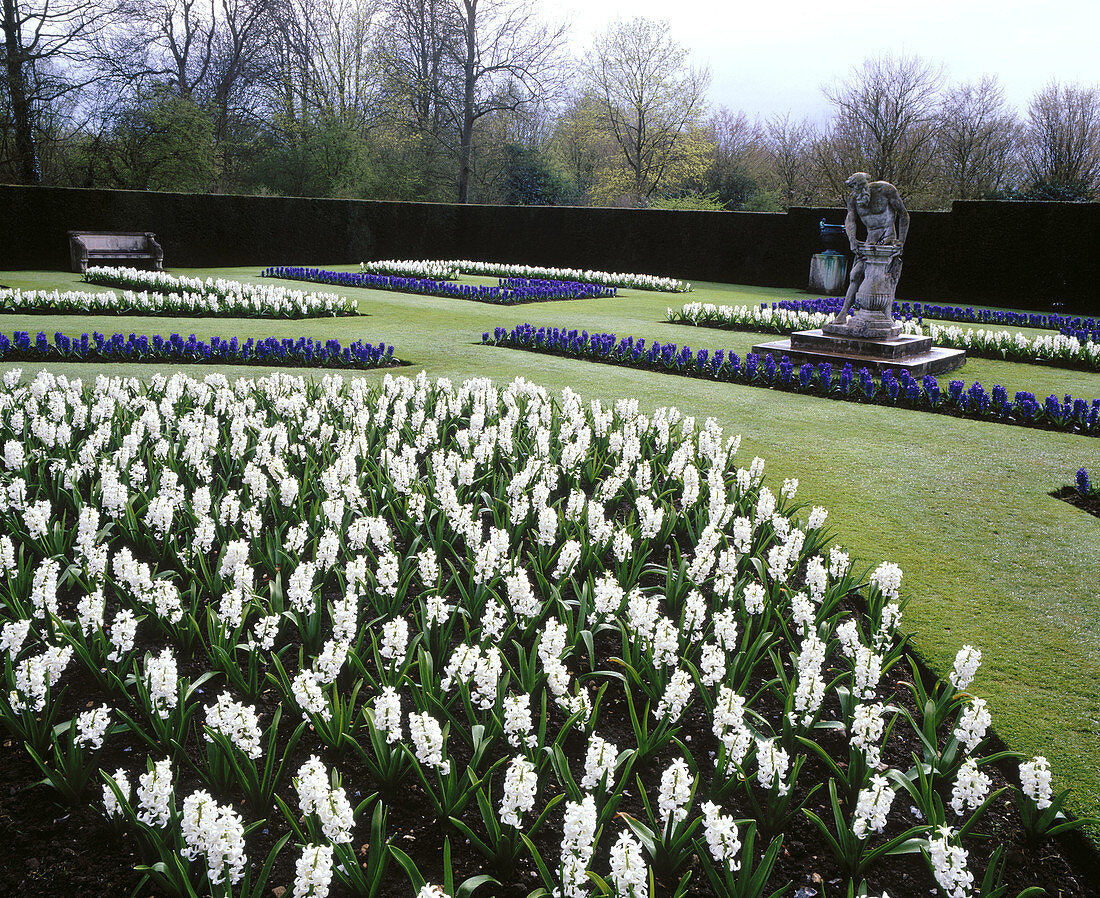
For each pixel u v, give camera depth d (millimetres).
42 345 11227
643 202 46906
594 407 7547
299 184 40406
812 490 7312
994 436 9398
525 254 36500
